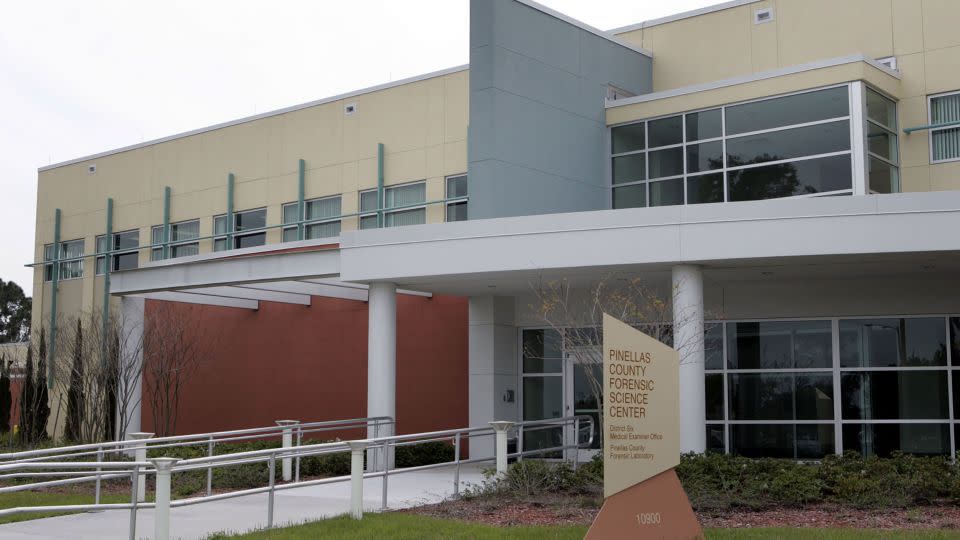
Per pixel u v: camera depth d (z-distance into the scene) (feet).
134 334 78.59
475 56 65.31
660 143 70.64
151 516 42.37
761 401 61.21
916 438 57.82
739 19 76.38
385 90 82.12
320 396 79.30
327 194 84.74
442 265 56.13
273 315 83.20
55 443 76.84
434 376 72.64
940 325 58.18
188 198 94.94
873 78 64.08
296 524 38.04
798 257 49.83
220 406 85.66
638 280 53.57
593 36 73.56
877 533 34.12
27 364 90.27
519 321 69.26
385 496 42.52
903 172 66.90
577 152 70.54
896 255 49.42
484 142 64.18
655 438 32.73
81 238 104.32
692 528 33.06
